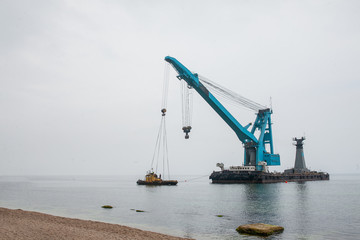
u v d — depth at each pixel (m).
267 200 44.22
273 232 21.61
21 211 27.50
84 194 60.16
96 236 16.81
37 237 15.70
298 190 64.88
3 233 16.11
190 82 62.16
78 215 30.62
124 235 17.66
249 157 87.81
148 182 91.44
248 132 77.88
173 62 59.78
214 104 67.00
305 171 112.44
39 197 53.50
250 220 27.25
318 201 42.72
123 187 88.81
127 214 31.17
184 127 61.31
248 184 83.19
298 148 113.62
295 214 30.75
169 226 24.38
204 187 79.62
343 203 40.34
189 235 20.89
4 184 114.50
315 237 20.62
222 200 44.78
